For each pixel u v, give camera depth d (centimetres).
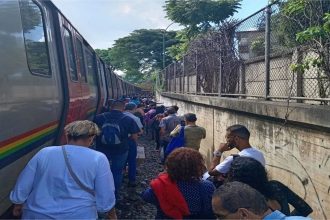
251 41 743
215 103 904
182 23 2981
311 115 426
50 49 590
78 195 308
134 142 862
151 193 321
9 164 370
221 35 964
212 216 316
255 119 631
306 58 525
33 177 311
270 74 641
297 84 546
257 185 279
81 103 841
